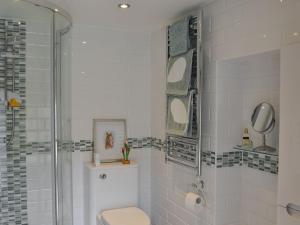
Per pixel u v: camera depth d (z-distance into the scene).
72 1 2.15
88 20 2.65
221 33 2.08
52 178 2.37
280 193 1.58
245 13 1.88
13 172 2.40
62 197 2.40
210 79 2.19
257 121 1.97
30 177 2.43
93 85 2.88
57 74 2.32
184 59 2.25
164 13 2.43
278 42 1.66
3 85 2.30
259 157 2.07
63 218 2.42
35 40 2.33
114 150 2.95
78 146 2.84
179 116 2.32
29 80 2.36
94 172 2.67
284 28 1.62
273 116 1.88
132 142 3.05
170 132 2.44
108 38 2.92
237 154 2.21
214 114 2.15
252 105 2.13
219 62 2.13
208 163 2.21
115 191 2.74
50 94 2.38
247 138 2.12
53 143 2.35
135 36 3.03
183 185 2.54
